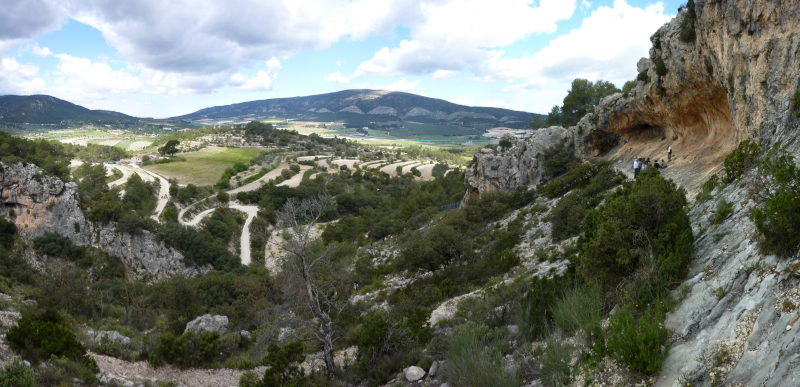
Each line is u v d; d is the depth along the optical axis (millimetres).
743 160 13594
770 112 15047
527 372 8938
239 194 115000
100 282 50719
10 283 40812
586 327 8922
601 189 34219
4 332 14242
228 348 18672
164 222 81875
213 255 74875
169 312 30703
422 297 22922
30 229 63250
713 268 8641
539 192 49094
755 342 5859
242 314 31594
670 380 6574
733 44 19172
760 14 16016
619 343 7395
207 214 97125
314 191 117062
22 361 10617
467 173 66062
